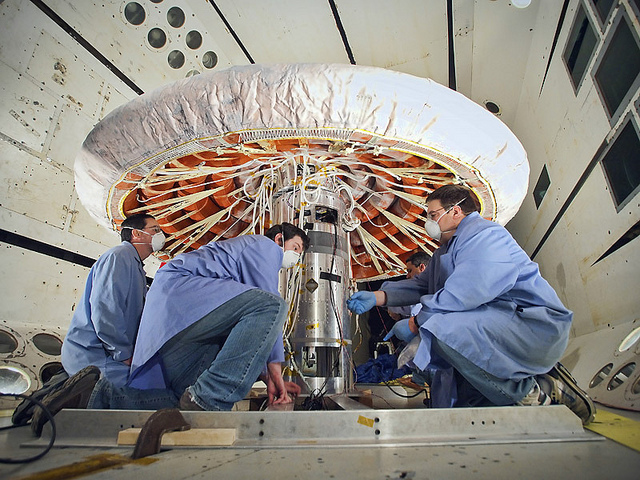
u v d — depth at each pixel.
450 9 4.01
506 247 1.80
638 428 1.49
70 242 3.47
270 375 1.90
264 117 1.93
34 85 3.27
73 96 3.57
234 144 2.08
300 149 2.32
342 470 0.92
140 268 2.19
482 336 1.64
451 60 4.41
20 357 2.78
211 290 1.70
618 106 2.36
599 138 2.66
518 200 2.58
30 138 3.20
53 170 3.36
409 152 2.13
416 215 3.13
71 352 1.95
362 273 4.28
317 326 2.36
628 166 2.36
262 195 2.72
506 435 1.31
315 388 2.26
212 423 1.28
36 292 3.14
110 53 3.92
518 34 3.77
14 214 3.04
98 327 1.88
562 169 3.34
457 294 1.69
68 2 3.54
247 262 1.90
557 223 3.56
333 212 2.64
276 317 1.64
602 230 2.77
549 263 3.89
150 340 1.68
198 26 4.46
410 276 3.40
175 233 3.34
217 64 4.73
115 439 1.27
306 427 1.26
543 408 1.37
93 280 2.03
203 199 3.16
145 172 2.32
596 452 1.10
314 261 2.47
